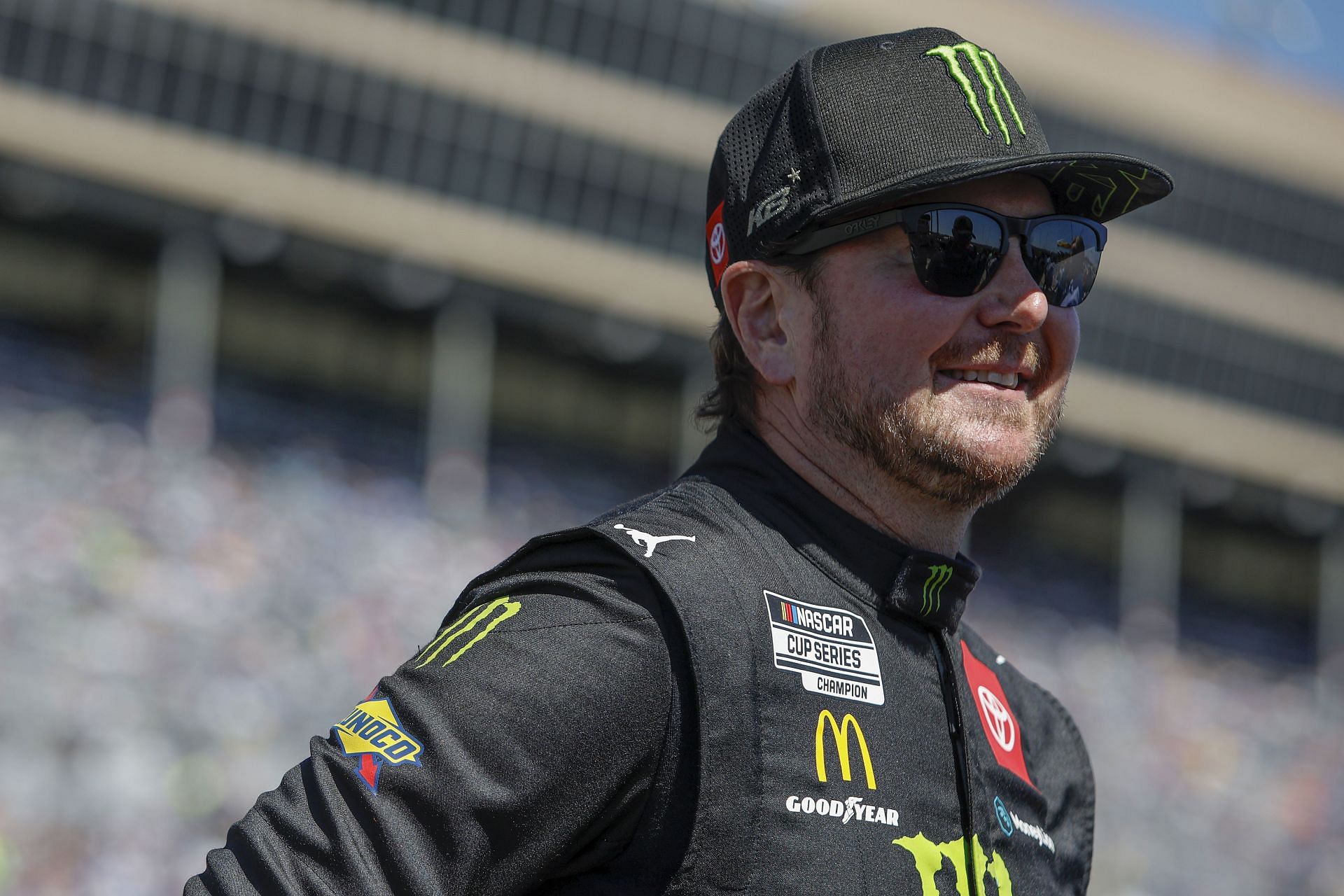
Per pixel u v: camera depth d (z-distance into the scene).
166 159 129.50
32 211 134.62
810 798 6.04
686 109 145.38
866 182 6.68
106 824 59.75
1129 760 108.50
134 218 132.50
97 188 130.38
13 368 135.50
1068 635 149.38
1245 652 179.12
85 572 88.88
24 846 56.28
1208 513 190.50
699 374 156.12
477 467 145.88
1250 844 98.00
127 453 121.44
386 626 97.50
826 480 7.12
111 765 63.62
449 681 5.90
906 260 6.88
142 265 148.25
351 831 5.61
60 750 64.62
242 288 152.88
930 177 6.57
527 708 5.75
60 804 60.22
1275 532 197.00
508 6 139.38
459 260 140.50
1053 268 7.07
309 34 132.50
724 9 144.38
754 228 7.13
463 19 138.12
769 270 7.23
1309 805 108.69
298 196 134.12
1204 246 166.62
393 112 136.38
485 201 140.50
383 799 5.66
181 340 135.88
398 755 5.73
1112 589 178.75
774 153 7.05
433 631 100.69
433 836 5.62
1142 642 159.50
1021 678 8.32
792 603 6.43
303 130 133.88
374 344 157.88
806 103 6.90
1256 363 169.88
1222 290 167.00
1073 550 183.00
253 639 87.50
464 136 139.00
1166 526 172.25
